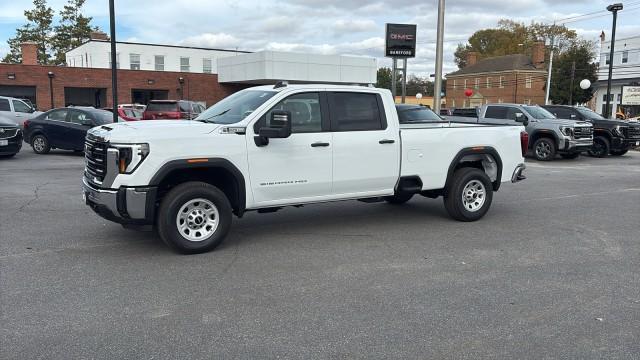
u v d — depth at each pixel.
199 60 50.34
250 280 5.33
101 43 46.50
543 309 4.65
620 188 11.81
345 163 6.95
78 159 15.52
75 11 62.62
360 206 9.33
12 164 14.28
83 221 7.79
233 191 6.48
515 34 89.00
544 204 9.77
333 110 6.89
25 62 37.53
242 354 3.78
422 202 9.76
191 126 6.18
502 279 5.44
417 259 6.12
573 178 13.53
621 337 4.11
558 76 51.22
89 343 3.92
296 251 6.39
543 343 4.00
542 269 5.80
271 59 36.19
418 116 12.98
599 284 5.32
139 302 4.72
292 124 6.62
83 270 5.58
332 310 4.58
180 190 6.02
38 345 3.88
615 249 6.65
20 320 4.30
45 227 7.41
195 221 6.18
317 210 8.91
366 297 4.89
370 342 3.98
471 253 6.40
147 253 6.22
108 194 5.79
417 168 7.56
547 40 56.78
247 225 7.76
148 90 39.22
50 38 62.22
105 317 4.38
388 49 20.70
